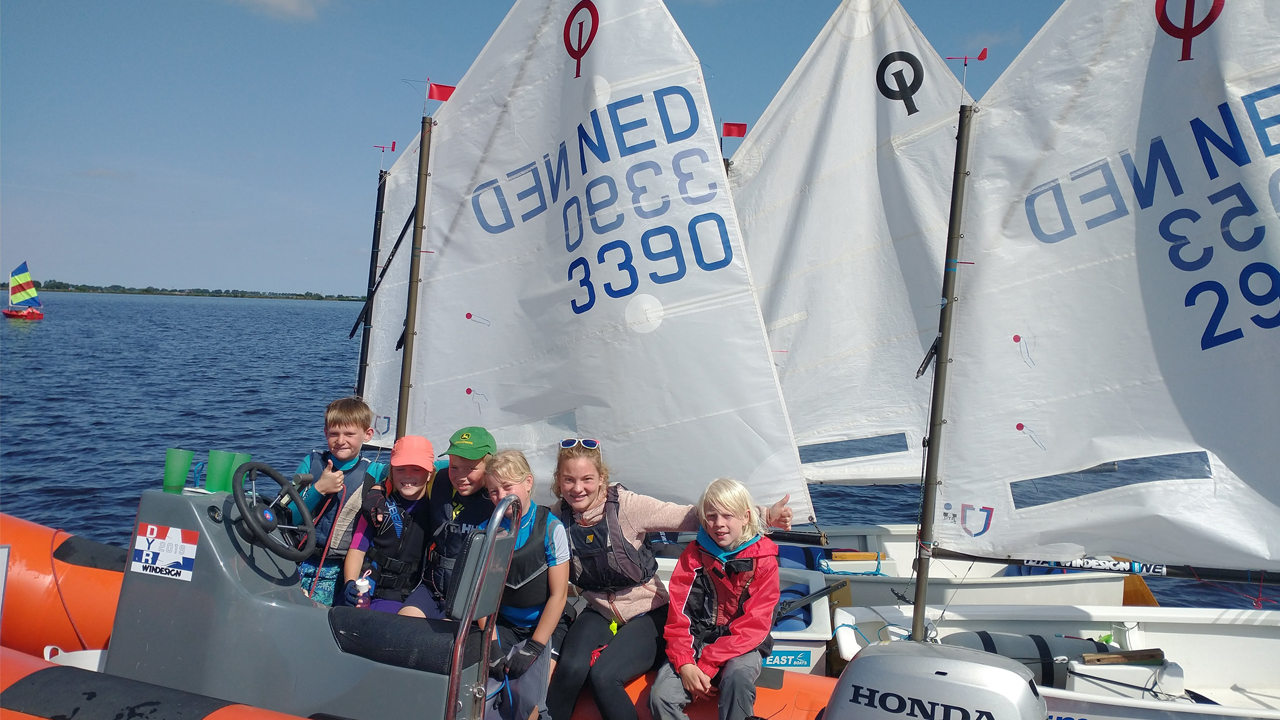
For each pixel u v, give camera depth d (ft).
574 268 16.67
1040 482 14.23
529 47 16.75
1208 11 13.26
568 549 11.14
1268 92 13.04
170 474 10.46
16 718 9.46
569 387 16.89
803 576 16.33
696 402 16.38
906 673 9.62
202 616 10.09
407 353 17.83
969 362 14.52
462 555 9.87
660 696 10.74
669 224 16.21
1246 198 13.16
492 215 17.26
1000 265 14.34
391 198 18.49
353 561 11.85
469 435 11.01
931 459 14.46
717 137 15.98
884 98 22.07
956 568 20.93
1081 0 13.84
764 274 23.61
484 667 9.73
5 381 71.36
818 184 22.85
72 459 40.81
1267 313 13.10
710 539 11.00
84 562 13.61
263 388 73.46
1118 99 13.79
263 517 10.44
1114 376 13.94
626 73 16.14
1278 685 15.25
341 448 13.00
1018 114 14.21
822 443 23.04
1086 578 19.12
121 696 9.57
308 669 9.89
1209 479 13.57
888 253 22.27
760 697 11.41
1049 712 12.67
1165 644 15.52
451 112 17.38
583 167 16.49
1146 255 13.75
